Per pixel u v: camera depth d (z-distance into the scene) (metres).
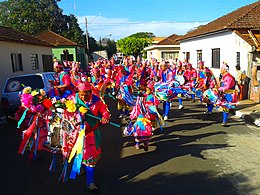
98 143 4.66
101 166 5.67
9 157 6.44
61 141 4.74
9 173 5.52
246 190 4.49
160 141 7.20
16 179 5.23
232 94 8.36
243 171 5.21
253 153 6.15
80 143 4.41
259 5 15.96
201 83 12.10
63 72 7.50
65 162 4.68
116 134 8.00
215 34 16.75
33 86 9.68
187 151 6.38
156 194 4.46
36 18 47.41
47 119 5.03
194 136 7.55
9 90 9.59
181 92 9.36
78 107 4.47
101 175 5.24
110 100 14.56
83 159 4.55
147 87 6.48
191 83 12.26
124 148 6.74
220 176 5.03
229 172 5.19
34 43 18.44
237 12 18.97
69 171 5.49
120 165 5.69
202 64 12.02
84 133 4.45
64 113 4.67
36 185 4.95
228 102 8.38
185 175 5.12
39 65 20.58
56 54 35.75
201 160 5.81
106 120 4.64
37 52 20.30
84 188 4.75
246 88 12.98
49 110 5.01
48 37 36.84
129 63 12.70
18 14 46.41
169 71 9.77
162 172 5.28
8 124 9.76
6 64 14.44
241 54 13.56
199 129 8.27
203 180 4.89
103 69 12.02
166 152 6.36
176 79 9.91
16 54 16.23
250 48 12.54
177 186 4.70
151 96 6.54
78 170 4.37
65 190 4.71
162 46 33.59
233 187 4.61
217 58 16.78
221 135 7.59
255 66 12.32
